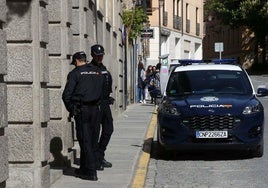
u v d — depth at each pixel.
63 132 12.92
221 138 14.26
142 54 52.66
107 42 24.30
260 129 14.69
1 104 7.20
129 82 36.97
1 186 7.30
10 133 9.88
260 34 77.50
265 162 14.59
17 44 9.88
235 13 76.25
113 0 26.47
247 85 16.16
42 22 9.97
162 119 14.77
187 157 15.67
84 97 11.47
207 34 111.06
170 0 69.38
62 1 12.91
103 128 12.92
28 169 9.84
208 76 16.45
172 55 70.06
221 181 12.23
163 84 35.94
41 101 9.98
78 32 15.05
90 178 11.69
